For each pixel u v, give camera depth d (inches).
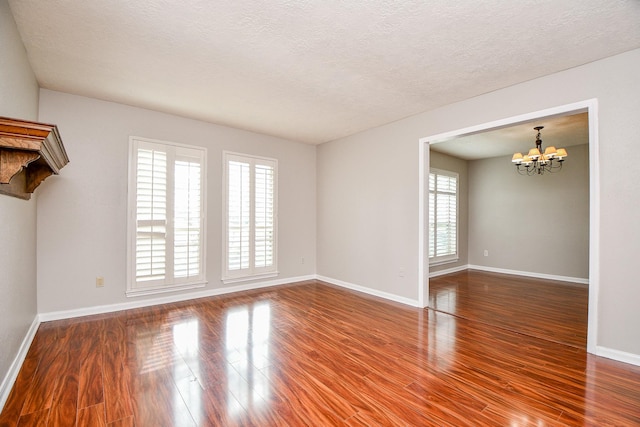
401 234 161.6
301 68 107.7
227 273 175.0
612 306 96.0
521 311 145.7
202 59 101.5
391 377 85.0
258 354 98.7
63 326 120.2
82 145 132.4
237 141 179.5
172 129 155.9
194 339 110.0
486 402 73.5
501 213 253.6
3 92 72.8
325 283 205.0
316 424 65.6
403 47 94.0
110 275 138.7
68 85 121.5
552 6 74.8
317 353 99.7
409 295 156.7
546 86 111.4
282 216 201.5
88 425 64.6
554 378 84.5
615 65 96.4
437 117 146.1
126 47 94.2
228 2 74.0
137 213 144.6
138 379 82.8
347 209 194.5
